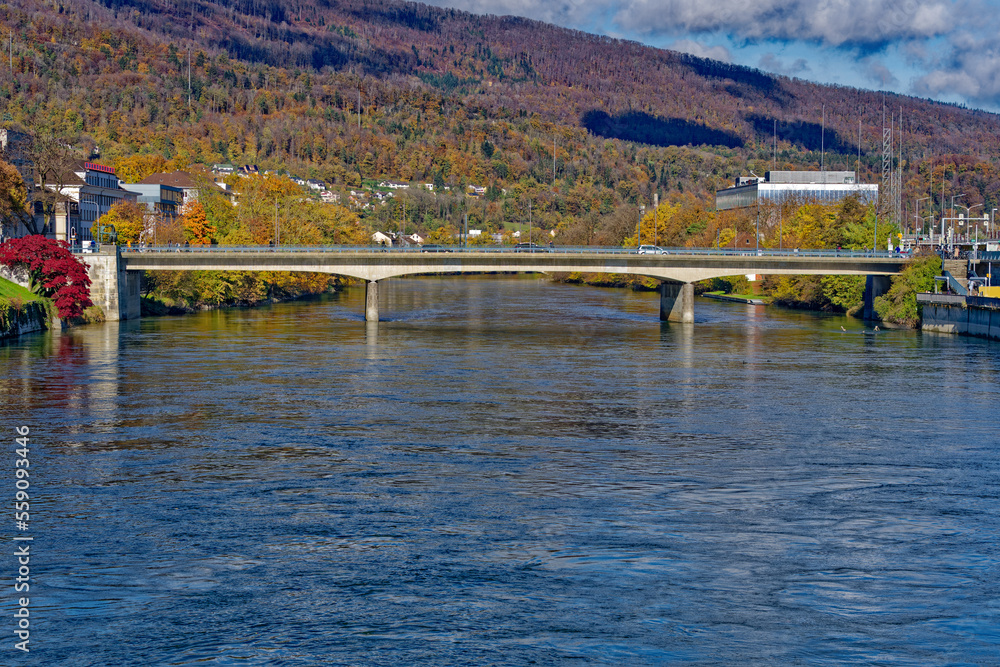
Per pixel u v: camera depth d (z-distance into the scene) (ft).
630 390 316.40
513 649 129.18
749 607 141.59
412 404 286.46
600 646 130.00
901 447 235.40
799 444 238.07
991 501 190.49
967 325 503.20
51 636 131.64
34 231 617.62
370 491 193.98
